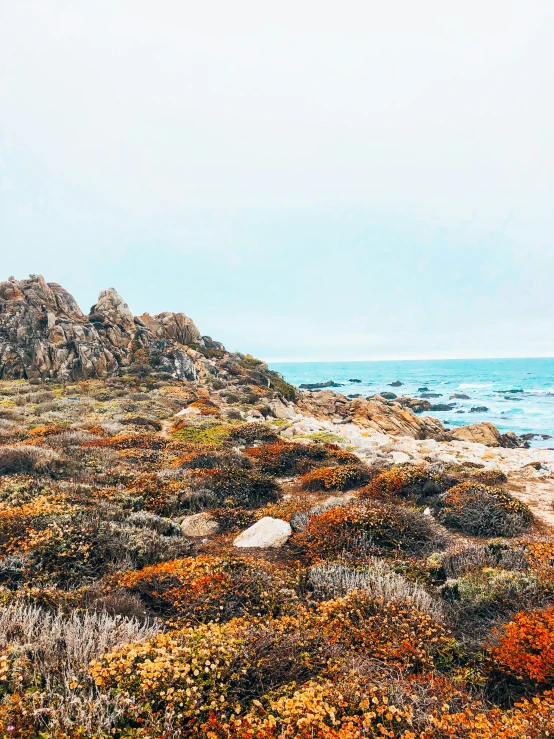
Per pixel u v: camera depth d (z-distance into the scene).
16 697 3.34
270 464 15.95
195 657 4.03
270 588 6.34
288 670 4.23
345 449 20.34
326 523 8.95
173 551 8.16
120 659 3.80
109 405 29.09
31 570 6.71
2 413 24.31
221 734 3.29
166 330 57.53
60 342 43.28
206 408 30.00
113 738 3.26
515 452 25.84
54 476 12.68
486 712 3.88
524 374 163.50
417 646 4.87
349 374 187.62
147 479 12.81
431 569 7.51
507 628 4.94
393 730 3.46
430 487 12.45
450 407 67.50
